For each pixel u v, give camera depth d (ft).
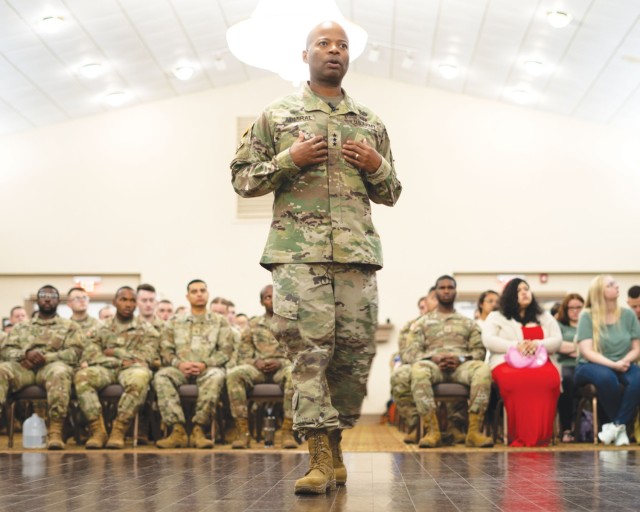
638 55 31.53
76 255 40.96
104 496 9.38
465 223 40.78
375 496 9.14
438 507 8.18
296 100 10.46
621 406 20.95
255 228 41.32
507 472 12.08
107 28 32.27
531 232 40.47
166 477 11.62
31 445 22.25
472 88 39.99
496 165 40.88
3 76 34.32
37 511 8.14
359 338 10.15
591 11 29.37
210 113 41.73
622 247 40.04
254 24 12.41
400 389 22.57
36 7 29.35
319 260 9.84
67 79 36.17
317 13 12.25
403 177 41.14
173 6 31.91
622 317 21.81
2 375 21.50
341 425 10.53
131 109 41.68
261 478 11.33
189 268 41.14
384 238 41.01
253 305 40.96
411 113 41.42
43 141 41.32
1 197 40.98
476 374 20.86
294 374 9.79
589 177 40.40
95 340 22.95
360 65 40.73
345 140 10.24
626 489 9.77
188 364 22.07
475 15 31.99
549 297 40.40
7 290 41.06
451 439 21.76
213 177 41.52
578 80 35.58
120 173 41.42
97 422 21.40
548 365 20.70
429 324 22.88
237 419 21.63
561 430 23.00
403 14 33.65
